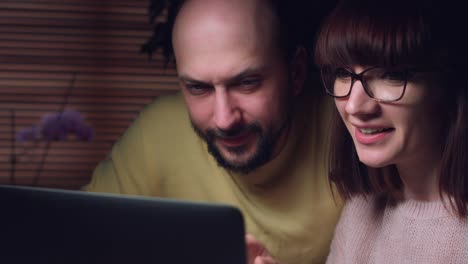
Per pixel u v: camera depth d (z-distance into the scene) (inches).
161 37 74.0
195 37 60.6
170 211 40.4
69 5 122.7
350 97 51.6
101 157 126.6
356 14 51.0
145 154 72.6
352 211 62.4
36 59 124.0
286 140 66.2
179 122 71.4
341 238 63.7
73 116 95.9
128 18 123.6
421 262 56.1
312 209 68.1
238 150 63.6
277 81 62.6
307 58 66.2
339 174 60.2
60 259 42.9
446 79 51.1
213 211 39.7
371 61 50.4
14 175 124.9
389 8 50.0
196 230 40.2
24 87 124.6
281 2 63.5
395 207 59.5
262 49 60.9
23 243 43.4
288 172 67.9
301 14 65.5
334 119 59.4
